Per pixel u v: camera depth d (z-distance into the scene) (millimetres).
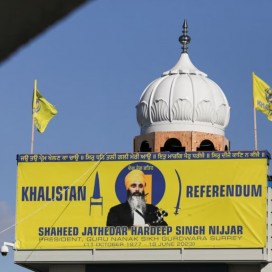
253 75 39844
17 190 38719
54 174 38719
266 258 37031
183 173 37938
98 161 38531
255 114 39344
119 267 38750
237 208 37469
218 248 37250
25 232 38438
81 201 38438
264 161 37562
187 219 37625
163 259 37500
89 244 38062
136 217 37906
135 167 38250
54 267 38969
